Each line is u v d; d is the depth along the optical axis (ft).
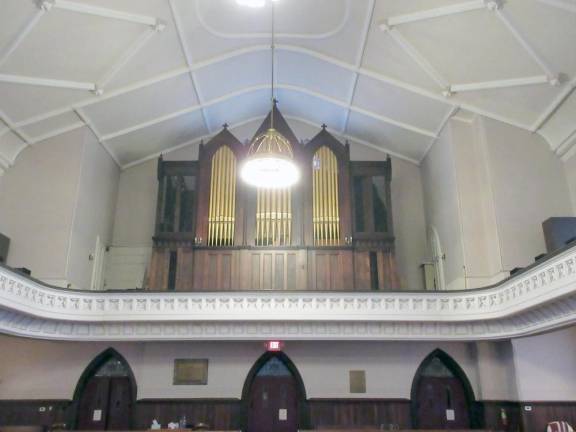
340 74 49.55
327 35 44.47
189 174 53.93
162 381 47.26
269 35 46.14
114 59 40.57
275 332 42.96
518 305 36.22
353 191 53.47
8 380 46.39
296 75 52.95
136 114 49.73
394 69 44.86
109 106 46.42
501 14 34.12
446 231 49.96
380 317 41.60
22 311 35.70
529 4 32.68
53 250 44.27
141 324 43.06
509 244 42.45
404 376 47.50
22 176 45.68
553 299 31.91
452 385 47.85
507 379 44.62
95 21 36.17
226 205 52.01
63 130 46.83
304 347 48.34
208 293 42.39
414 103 48.65
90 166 49.34
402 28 39.60
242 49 47.34
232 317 41.70
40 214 45.01
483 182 45.44
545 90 39.32
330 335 42.88
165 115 52.39
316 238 51.08
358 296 42.32
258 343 48.42
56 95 41.98
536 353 43.16
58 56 38.04
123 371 48.26
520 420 41.83
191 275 49.55
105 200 54.13
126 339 42.80
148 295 42.42
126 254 56.18
